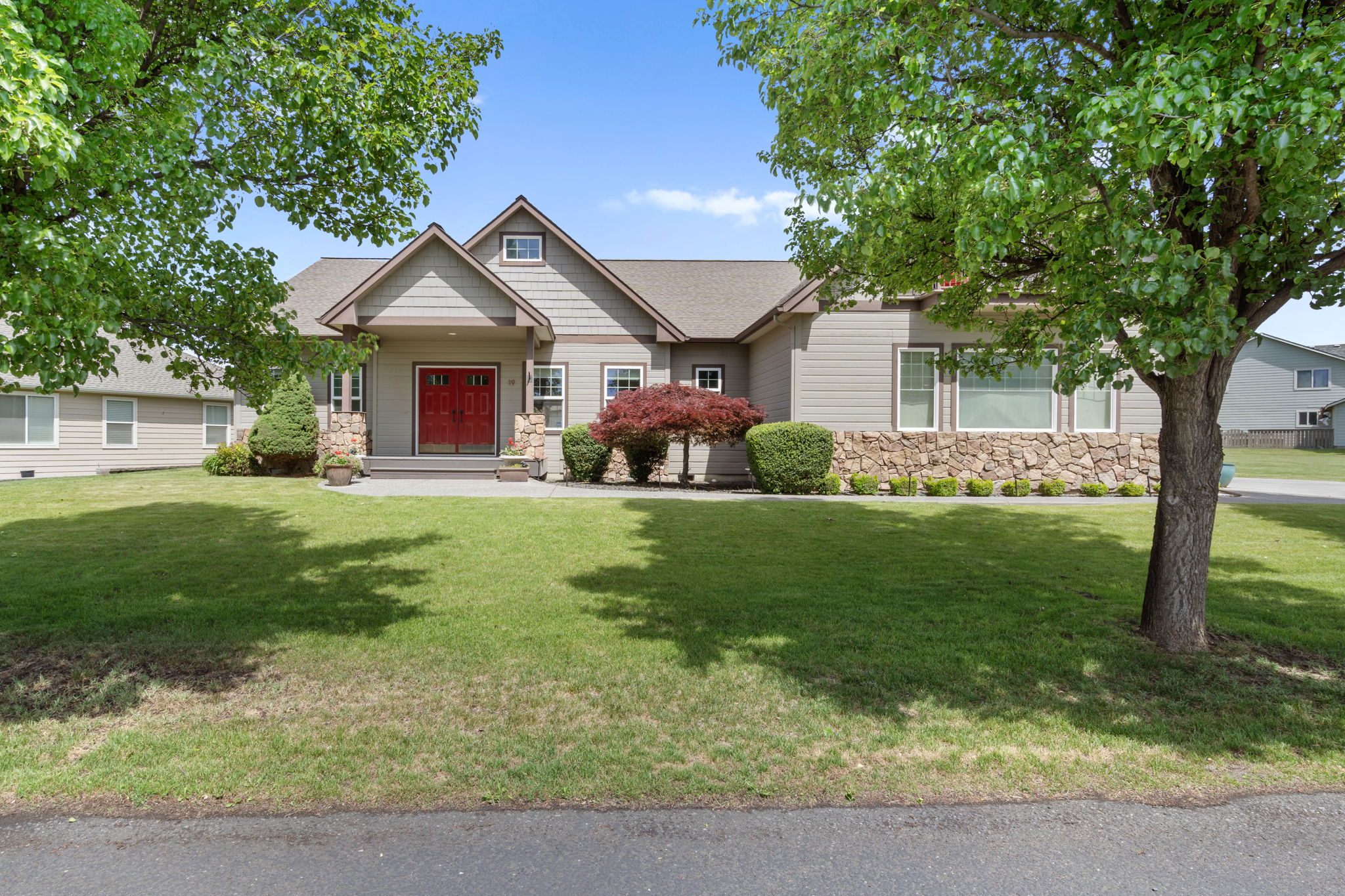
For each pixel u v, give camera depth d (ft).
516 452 51.44
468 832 9.23
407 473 50.60
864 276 22.84
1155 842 9.22
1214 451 16.55
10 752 11.14
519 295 49.67
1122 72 13.46
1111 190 13.83
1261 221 14.53
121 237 13.43
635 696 13.51
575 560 25.41
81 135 12.49
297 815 9.56
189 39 15.69
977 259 14.23
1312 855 8.97
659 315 55.47
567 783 10.35
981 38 15.64
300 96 15.07
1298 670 15.33
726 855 8.80
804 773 10.76
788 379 48.96
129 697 13.32
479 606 19.58
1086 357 13.28
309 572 23.04
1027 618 18.72
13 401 56.54
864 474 46.93
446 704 13.14
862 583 22.48
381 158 17.47
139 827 9.28
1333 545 29.40
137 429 65.00
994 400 48.42
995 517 36.35
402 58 17.92
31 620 17.62
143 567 23.16
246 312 15.94
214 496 39.58
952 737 11.98
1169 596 16.62
